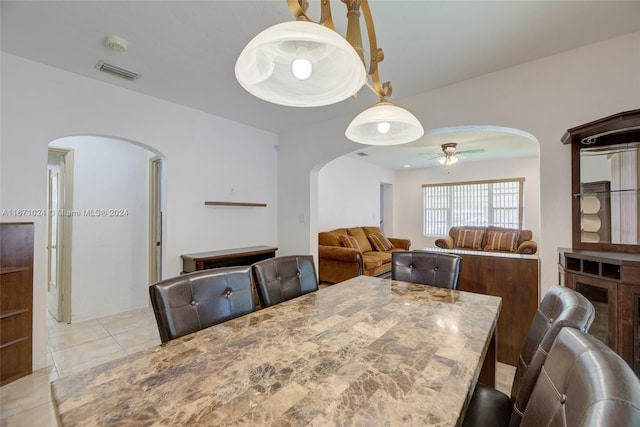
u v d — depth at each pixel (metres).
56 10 1.71
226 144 3.63
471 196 6.81
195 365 0.94
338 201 5.84
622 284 1.56
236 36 1.99
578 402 0.57
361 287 1.91
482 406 1.14
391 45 2.06
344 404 0.74
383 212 8.00
